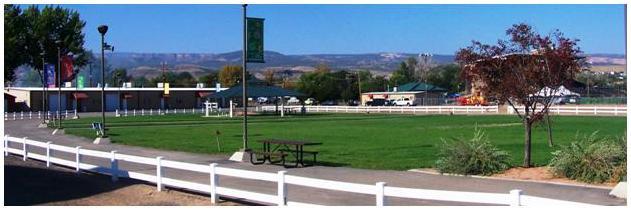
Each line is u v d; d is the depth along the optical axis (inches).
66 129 1740.9
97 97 3914.9
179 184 567.2
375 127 1761.8
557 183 590.9
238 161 850.1
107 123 2128.4
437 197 392.2
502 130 1519.4
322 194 548.1
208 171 531.2
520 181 610.2
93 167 699.4
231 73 5826.8
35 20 3607.3
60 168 776.9
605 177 587.5
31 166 788.6
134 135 1472.7
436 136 1357.0
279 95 2910.9
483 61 693.3
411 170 728.3
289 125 1953.7
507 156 688.4
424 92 5113.2
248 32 845.2
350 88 5511.8
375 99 4781.0
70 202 539.5
